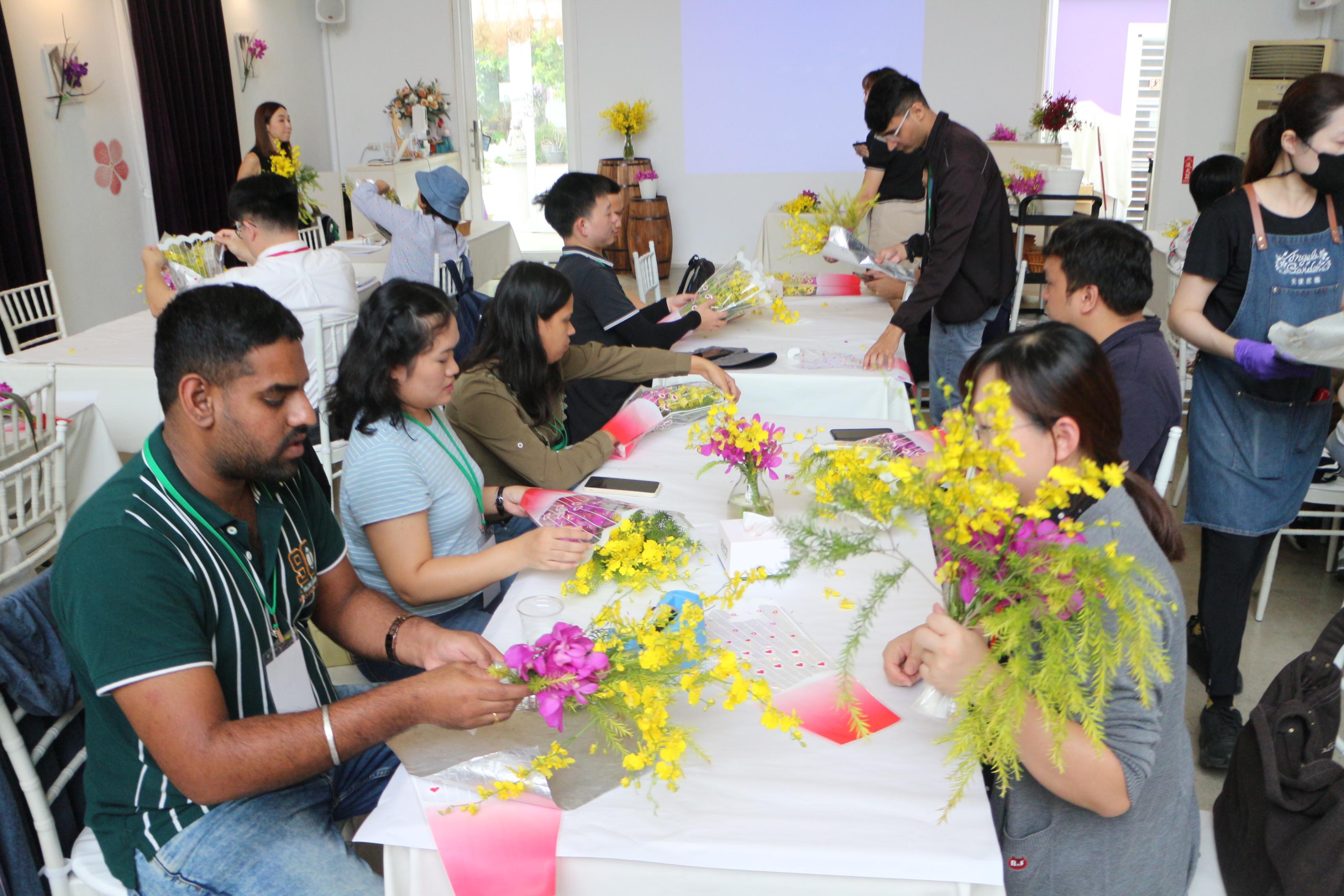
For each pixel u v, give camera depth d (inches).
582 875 42.4
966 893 40.5
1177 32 300.2
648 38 329.4
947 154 123.5
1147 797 45.2
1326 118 75.7
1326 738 50.5
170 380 47.6
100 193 226.5
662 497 79.0
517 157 352.2
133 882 50.8
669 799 44.3
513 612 61.6
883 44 320.2
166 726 44.9
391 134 346.3
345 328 131.6
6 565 96.6
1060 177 246.4
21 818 54.2
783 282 161.3
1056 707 38.0
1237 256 84.7
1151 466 79.0
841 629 58.9
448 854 41.9
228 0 276.8
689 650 45.3
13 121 189.3
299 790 55.1
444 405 72.7
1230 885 51.7
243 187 129.1
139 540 46.6
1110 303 77.0
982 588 40.5
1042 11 310.5
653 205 326.6
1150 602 37.3
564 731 49.3
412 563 67.3
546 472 82.0
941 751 47.4
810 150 334.0
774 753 47.5
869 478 50.0
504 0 335.6
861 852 40.6
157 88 239.3
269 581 53.6
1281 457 85.4
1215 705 91.6
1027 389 43.3
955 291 132.5
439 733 49.5
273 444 48.8
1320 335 74.0
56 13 209.6
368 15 336.2
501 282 85.1
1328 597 120.9
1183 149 309.4
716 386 103.4
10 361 125.7
